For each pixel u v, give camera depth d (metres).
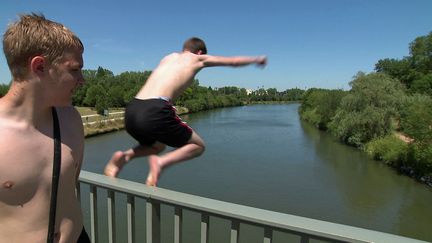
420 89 48.75
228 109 94.31
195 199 1.75
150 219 1.93
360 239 1.34
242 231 10.03
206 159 25.56
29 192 1.21
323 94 49.56
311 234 1.44
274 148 31.33
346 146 33.12
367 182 21.56
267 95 147.62
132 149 2.70
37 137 1.24
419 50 54.44
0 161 1.14
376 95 31.84
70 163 1.33
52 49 1.17
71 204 1.39
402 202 18.36
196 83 94.25
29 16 1.19
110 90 64.44
